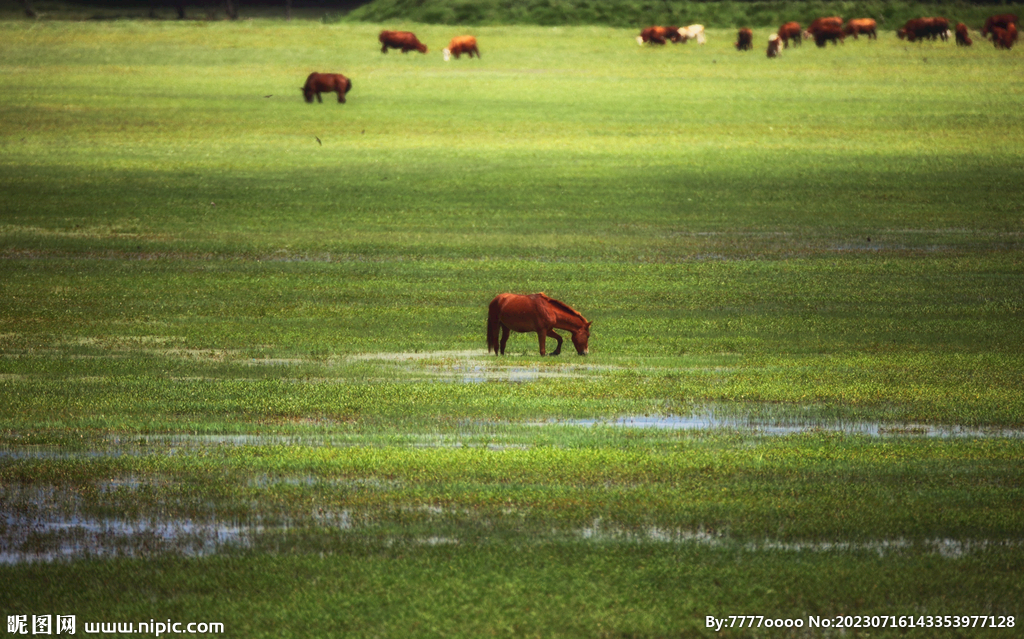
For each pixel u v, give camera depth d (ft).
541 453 98.73
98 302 171.83
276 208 263.90
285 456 98.22
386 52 617.62
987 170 315.99
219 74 536.01
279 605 71.82
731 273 198.80
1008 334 152.66
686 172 313.94
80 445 102.27
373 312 166.09
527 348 144.05
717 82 516.32
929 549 80.74
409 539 81.61
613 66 575.79
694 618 70.49
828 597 73.05
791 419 111.65
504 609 71.31
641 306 171.83
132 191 282.36
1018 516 85.61
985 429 109.09
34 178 298.76
